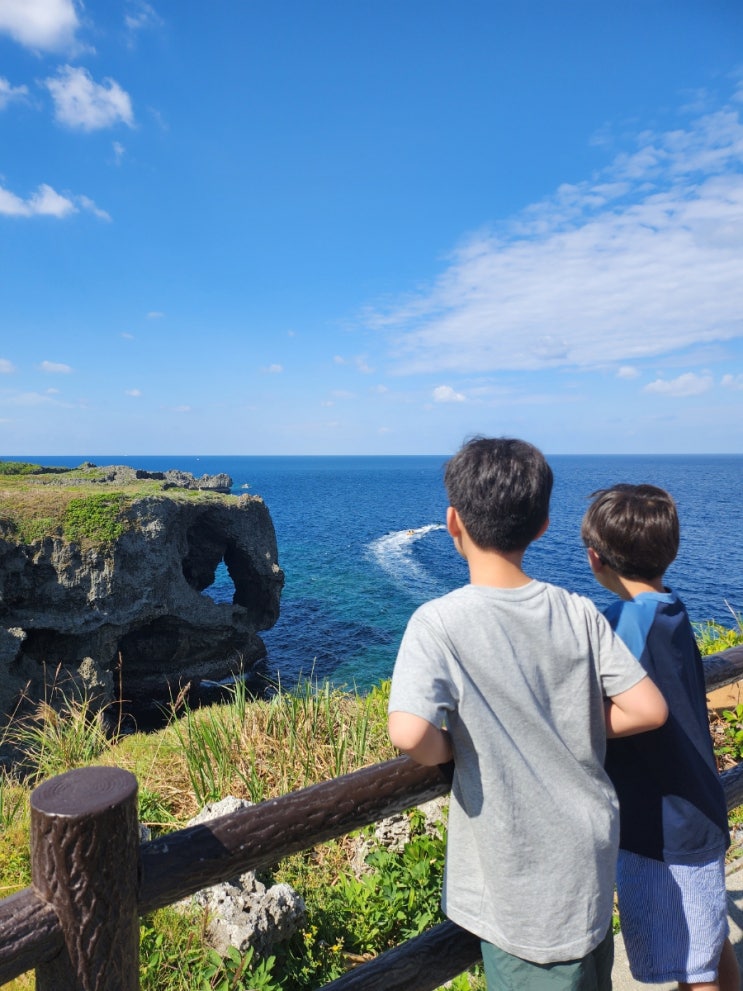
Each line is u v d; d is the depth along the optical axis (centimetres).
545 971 142
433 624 145
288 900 314
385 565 4269
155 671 2336
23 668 1847
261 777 487
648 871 179
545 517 154
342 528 6350
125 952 127
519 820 141
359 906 339
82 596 1977
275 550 2755
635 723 150
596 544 195
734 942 274
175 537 2328
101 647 2045
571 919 141
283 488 13338
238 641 2450
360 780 155
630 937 184
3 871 381
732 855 338
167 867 131
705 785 179
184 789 489
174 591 2230
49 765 655
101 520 2048
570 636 149
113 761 600
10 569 1880
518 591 150
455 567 4219
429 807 398
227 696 2334
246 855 140
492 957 149
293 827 145
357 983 168
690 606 3000
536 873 141
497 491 148
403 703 135
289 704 566
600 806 148
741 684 552
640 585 191
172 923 299
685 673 182
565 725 146
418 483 15838
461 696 140
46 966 125
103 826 118
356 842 399
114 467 3344
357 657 2553
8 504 2012
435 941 177
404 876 355
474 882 150
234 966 283
